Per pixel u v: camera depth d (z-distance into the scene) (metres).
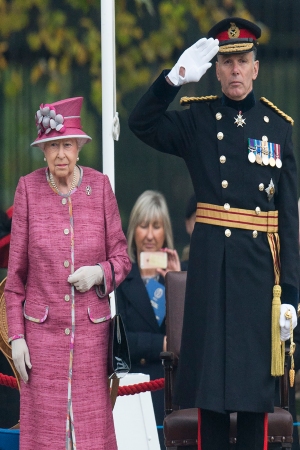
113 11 24.09
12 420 28.16
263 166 19.88
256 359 19.56
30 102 32.81
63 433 19.22
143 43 33.78
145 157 32.59
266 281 19.80
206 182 19.98
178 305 24.34
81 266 19.50
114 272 19.62
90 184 19.97
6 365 25.97
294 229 20.00
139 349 27.00
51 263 19.42
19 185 19.89
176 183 32.44
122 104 33.41
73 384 19.34
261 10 33.00
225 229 19.77
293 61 32.56
